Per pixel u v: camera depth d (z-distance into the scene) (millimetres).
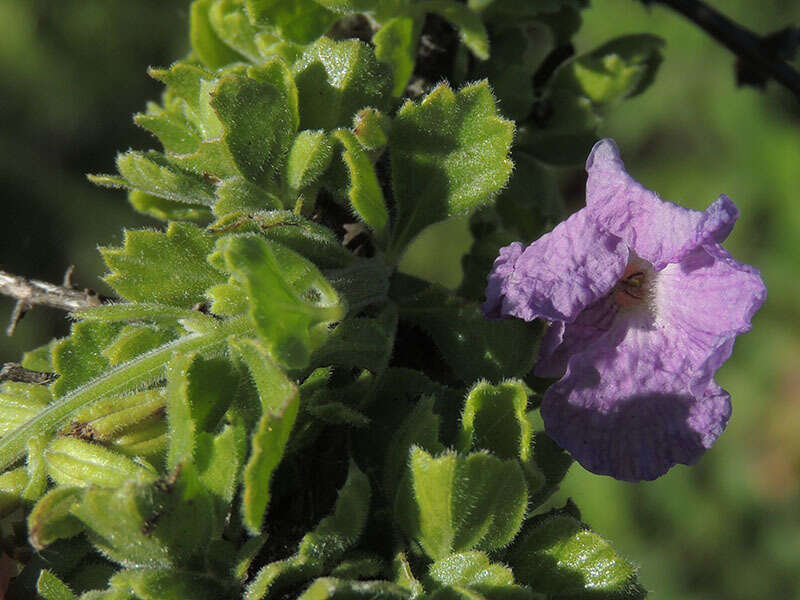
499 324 197
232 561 181
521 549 187
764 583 494
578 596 186
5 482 187
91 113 616
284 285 183
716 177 562
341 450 192
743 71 252
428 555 184
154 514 176
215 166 198
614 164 191
